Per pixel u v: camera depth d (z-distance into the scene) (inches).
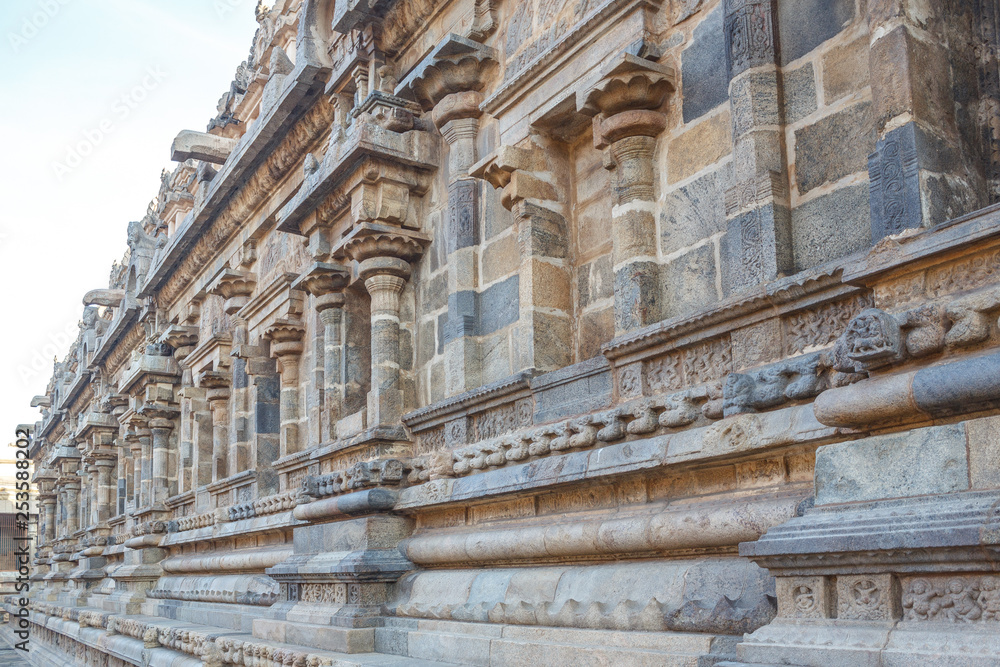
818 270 161.9
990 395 121.0
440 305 311.0
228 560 461.4
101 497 918.4
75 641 732.7
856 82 175.5
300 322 433.7
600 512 212.5
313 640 290.5
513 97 266.1
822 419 143.4
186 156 551.8
